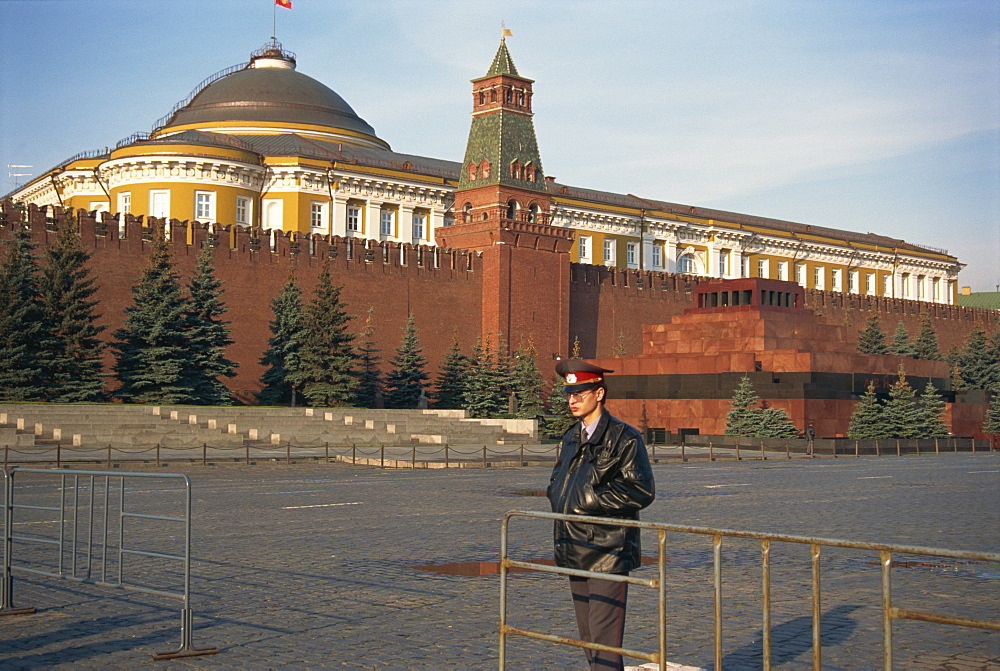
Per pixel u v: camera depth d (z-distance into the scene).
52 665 7.31
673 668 7.37
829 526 16.02
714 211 89.69
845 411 48.78
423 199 67.50
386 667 7.27
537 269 57.75
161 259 42.31
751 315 51.25
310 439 38.44
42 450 29.52
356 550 12.91
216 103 70.81
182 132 62.44
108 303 44.47
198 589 10.23
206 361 42.06
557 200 73.69
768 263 88.25
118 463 28.03
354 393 47.97
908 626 8.81
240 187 61.19
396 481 24.83
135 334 41.47
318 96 72.94
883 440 45.84
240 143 63.06
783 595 10.20
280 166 62.00
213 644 7.94
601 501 6.10
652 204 83.69
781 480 26.62
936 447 47.81
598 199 79.31
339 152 67.25
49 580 10.70
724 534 5.77
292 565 11.72
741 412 46.53
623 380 52.69
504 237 56.34
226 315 48.16
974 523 16.53
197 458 30.39
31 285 38.88
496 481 25.08
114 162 60.41
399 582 10.68
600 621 5.96
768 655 5.72
